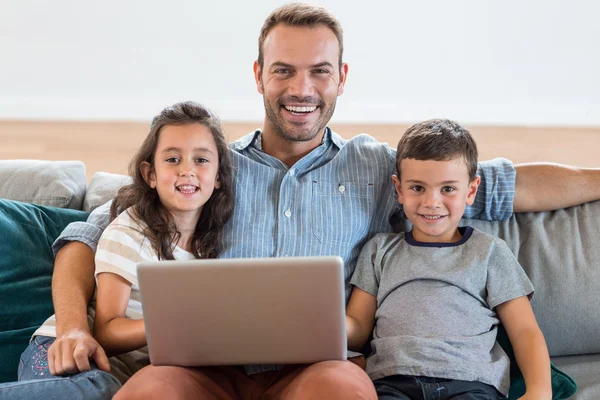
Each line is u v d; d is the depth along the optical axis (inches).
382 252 67.9
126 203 67.4
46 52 177.8
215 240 67.1
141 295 51.5
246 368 62.9
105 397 53.4
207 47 177.2
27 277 68.7
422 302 63.8
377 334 64.9
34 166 77.2
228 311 51.9
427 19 174.4
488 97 180.2
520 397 60.8
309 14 68.4
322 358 54.4
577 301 69.1
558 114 180.9
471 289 64.4
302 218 68.2
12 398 51.8
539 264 70.1
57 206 74.8
